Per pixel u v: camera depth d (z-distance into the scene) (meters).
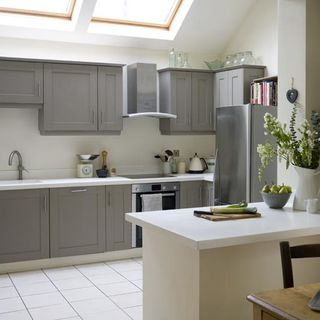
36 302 4.09
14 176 5.54
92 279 4.72
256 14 5.96
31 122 5.61
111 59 6.00
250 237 2.54
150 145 6.26
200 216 3.04
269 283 2.83
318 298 1.77
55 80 5.30
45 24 5.52
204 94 6.18
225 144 4.99
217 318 2.66
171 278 2.85
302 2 3.50
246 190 4.66
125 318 3.71
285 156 3.32
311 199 3.17
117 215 5.43
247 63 5.87
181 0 5.92
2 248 4.91
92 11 5.38
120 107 5.63
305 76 3.50
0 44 5.45
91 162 5.85
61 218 5.15
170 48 6.29
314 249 2.27
